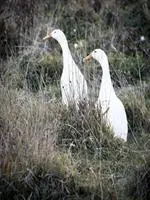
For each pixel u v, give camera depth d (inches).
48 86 569.6
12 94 491.2
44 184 412.8
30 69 598.9
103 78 483.8
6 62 605.3
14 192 410.0
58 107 486.3
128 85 561.0
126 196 416.5
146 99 547.2
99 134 465.4
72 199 408.2
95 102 489.1
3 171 414.6
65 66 511.2
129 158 449.4
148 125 503.2
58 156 434.0
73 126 469.1
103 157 454.0
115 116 471.2
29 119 450.0
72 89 490.9
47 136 439.5
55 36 533.3
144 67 616.4
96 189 415.2
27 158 421.1
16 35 642.2
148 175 419.8
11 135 430.6
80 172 433.1
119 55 635.5
